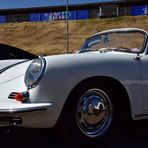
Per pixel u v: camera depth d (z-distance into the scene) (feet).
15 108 12.57
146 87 14.87
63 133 13.48
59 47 174.60
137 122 17.83
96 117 13.87
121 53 15.46
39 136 15.79
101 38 18.21
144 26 180.96
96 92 13.85
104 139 14.07
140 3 200.34
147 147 14.19
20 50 21.06
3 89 13.66
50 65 12.98
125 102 14.53
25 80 13.17
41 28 196.54
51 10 213.87
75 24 191.72
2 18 224.33
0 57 19.88
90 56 13.85
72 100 13.26
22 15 221.25
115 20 188.96
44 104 12.71
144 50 15.61
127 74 14.28
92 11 204.74
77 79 13.23
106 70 13.76
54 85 12.91
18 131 16.67
